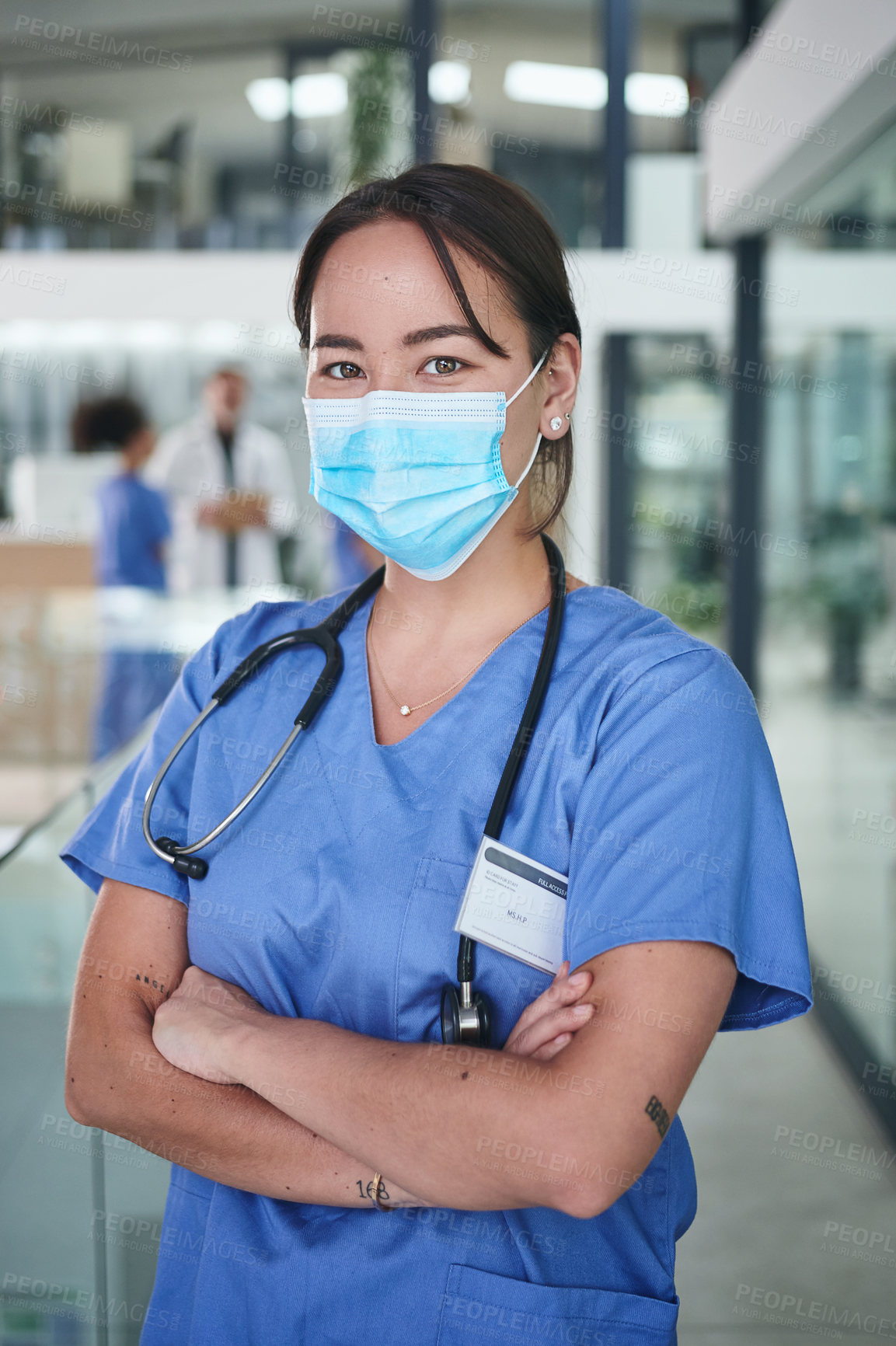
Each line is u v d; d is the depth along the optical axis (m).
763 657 4.77
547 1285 0.83
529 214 0.89
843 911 2.91
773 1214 2.13
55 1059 1.28
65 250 5.66
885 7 2.33
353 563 4.40
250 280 5.39
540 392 0.92
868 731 3.02
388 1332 0.83
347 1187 0.82
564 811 0.86
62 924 1.30
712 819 0.81
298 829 0.90
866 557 3.31
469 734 0.90
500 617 0.94
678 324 5.22
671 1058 0.75
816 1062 2.78
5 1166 1.14
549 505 0.98
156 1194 1.37
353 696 0.95
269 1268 0.86
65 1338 1.25
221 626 1.06
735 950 0.79
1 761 2.17
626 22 5.42
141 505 4.22
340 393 0.90
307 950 0.88
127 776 1.03
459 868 0.86
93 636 2.95
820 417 3.91
